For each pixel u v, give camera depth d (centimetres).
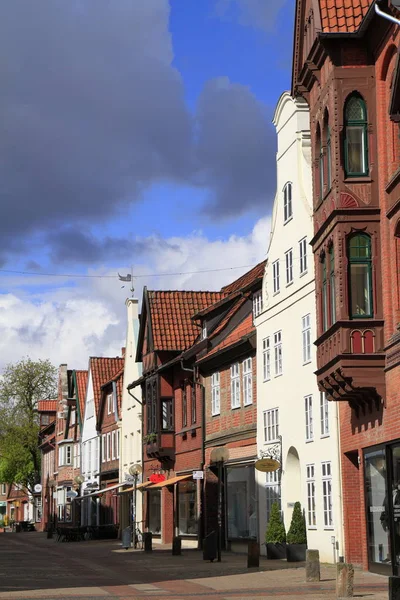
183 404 4750
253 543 2934
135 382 5559
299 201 3244
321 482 2981
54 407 9762
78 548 4953
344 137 2380
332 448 2867
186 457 4631
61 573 2994
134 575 2856
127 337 6319
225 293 5038
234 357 3925
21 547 5372
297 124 3281
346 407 2750
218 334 4244
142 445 5631
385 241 2297
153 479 4697
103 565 3381
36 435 9719
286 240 3369
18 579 2744
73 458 8344
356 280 2347
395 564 2303
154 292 5166
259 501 3581
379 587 2169
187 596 2119
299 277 3222
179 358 4581
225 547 3991
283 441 3344
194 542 4481
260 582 2441
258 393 3631
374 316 2322
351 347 2314
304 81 2695
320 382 2581
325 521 2952
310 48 2569
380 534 2455
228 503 3994
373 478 2495
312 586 2280
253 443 3691
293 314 3272
